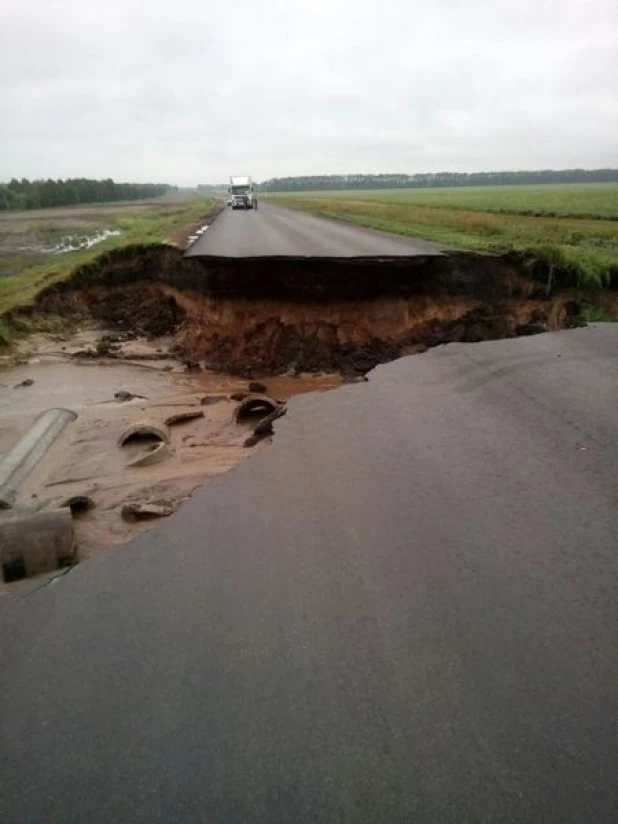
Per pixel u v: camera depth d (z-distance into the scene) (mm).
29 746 2865
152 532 4871
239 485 5527
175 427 9711
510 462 5543
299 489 5316
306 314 14414
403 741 2760
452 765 2623
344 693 3062
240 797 2527
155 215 49906
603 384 7559
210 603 3871
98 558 4609
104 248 22703
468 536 4406
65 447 8953
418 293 14391
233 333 14742
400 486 5203
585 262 14359
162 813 2479
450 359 9117
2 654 3574
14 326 16859
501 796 2467
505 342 9984
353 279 14289
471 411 6910
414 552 4242
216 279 14688
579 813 2377
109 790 2604
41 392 12812
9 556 4918
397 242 17516
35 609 4027
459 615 3594
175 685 3191
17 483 7508
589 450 5730
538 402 7051
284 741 2797
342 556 4258
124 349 16453
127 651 3496
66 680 3297
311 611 3711
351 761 2670
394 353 13883
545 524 4520
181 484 7145
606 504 4770
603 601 3676
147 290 20203
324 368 13789
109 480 7477
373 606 3717
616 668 3148
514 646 3328
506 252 14602
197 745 2803
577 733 2756
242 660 3340
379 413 7027
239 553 4418
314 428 6727
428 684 3088
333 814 2426
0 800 2586
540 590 3793
